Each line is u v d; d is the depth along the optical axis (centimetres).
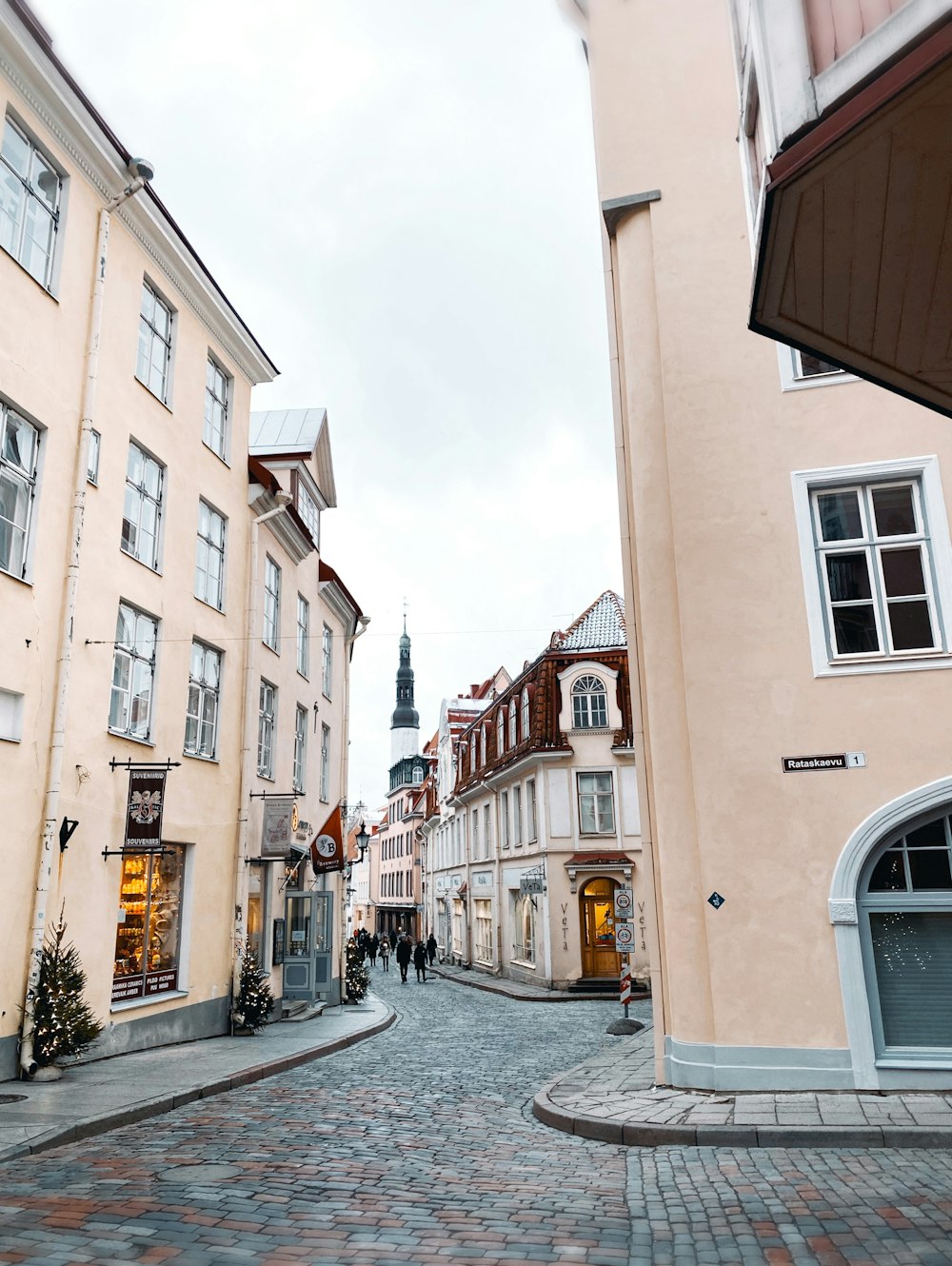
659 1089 1017
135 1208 591
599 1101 971
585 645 3281
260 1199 619
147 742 1484
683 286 1180
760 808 1025
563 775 3128
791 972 985
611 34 1293
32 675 1189
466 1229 568
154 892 1528
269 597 2117
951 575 1029
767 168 512
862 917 989
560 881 3058
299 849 2081
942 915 980
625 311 1220
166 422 1614
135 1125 898
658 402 1167
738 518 1098
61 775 1232
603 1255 523
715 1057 988
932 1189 635
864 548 1071
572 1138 864
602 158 1255
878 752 1009
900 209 517
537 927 3144
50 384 1252
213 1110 988
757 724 1044
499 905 3725
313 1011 2136
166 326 1667
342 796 2770
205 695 1745
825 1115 851
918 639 1039
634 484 1178
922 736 1003
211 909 1695
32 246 1252
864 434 1086
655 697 1102
